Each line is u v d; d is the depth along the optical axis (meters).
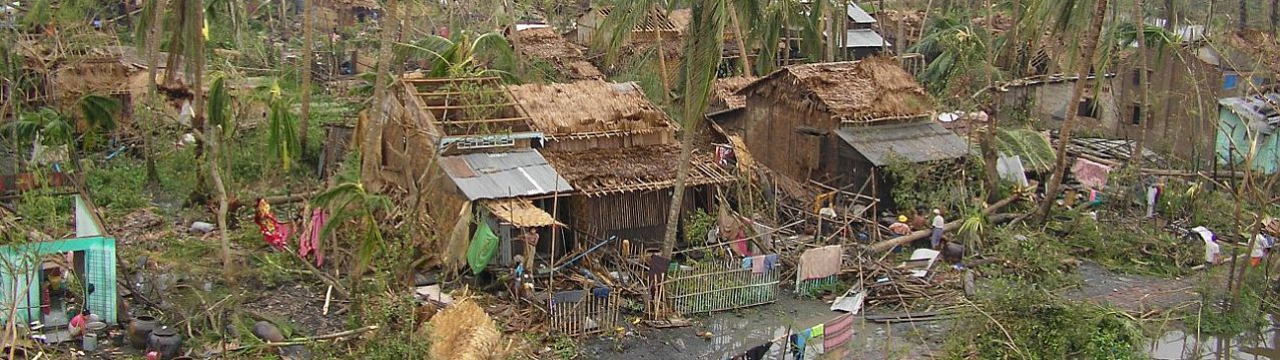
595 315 21.44
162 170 29.78
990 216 28.92
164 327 19.09
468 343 18.33
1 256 17.16
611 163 25.75
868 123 30.81
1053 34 34.41
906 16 56.75
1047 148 33.25
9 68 26.78
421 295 22.03
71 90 31.98
